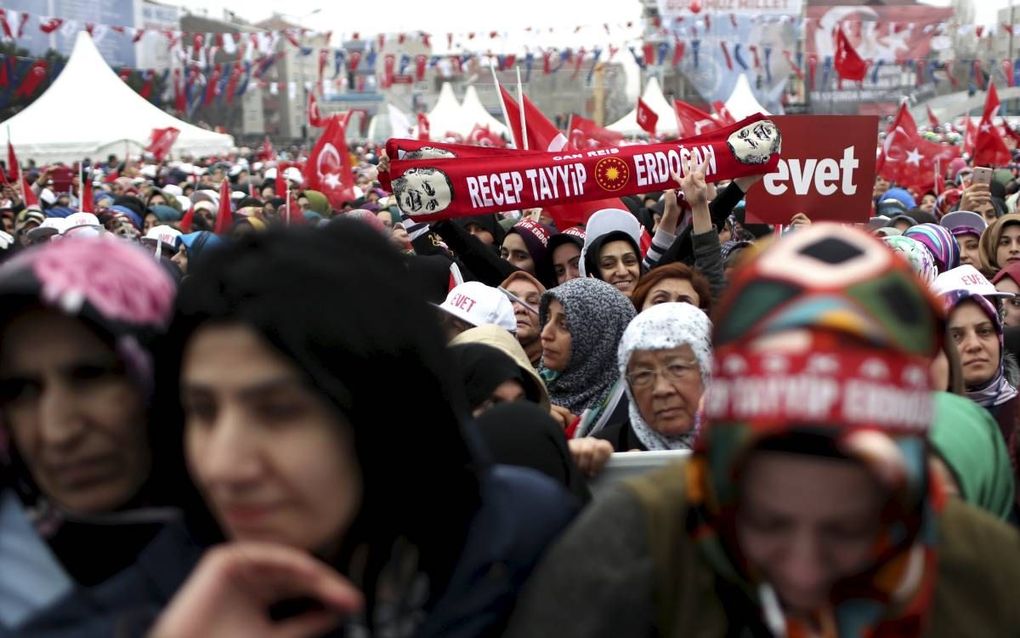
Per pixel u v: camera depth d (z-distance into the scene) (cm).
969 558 142
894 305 118
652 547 143
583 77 7475
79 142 2269
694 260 573
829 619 131
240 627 131
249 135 8606
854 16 5653
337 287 136
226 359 134
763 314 120
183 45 2381
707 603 142
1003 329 457
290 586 131
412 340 141
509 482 160
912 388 117
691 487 133
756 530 128
